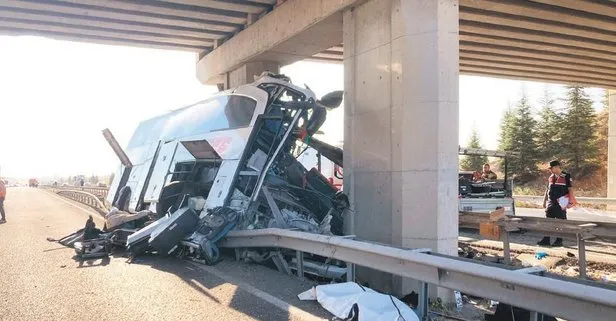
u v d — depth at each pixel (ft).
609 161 90.02
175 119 44.04
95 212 72.54
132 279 24.23
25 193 191.01
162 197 34.63
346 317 17.42
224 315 18.24
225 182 31.24
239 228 29.09
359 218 29.58
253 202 29.68
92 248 30.89
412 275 17.57
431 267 16.75
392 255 18.06
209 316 18.15
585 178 145.28
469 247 36.29
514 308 17.29
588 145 148.56
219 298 20.58
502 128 169.58
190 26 46.16
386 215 27.02
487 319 18.57
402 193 25.29
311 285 22.77
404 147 25.22
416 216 24.68
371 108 28.63
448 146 24.58
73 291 21.94
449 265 15.89
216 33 49.49
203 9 42.55
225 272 25.72
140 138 51.13
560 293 12.66
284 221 28.53
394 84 26.40
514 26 46.55
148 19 43.70
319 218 31.83
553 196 38.63
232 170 31.27
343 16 31.58
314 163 41.01
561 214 38.42
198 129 38.01
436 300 21.71
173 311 18.80
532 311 14.53
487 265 16.16
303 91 32.17
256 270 26.25
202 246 27.32
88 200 96.22
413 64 25.05
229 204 30.35
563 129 153.28
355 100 30.30
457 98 25.14
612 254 34.40
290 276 24.79
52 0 38.34
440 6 24.88
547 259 32.35
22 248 34.50
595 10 43.04
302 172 32.42
